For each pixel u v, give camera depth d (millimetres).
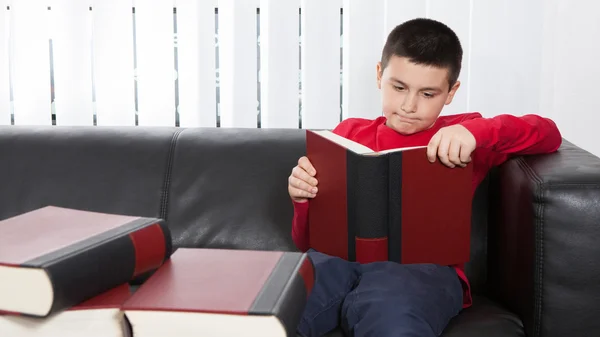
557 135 1209
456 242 977
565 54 1838
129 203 1438
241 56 1918
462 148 955
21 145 1500
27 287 580
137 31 1921
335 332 1078
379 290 1025
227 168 1452
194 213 1425
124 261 663
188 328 566
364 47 1896
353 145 965
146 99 1947
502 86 1879
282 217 1408
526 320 1063
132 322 578
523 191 1079
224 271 664
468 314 1148
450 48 1216
